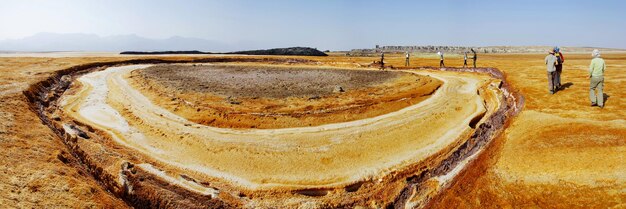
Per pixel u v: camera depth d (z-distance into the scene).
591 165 9.48
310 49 82.12
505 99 21.20
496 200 9.41
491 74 34.88
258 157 15.77
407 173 14.16
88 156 13.91
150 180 12.95
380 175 14.03
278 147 16.72
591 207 8.23
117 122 20.30
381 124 19.48
